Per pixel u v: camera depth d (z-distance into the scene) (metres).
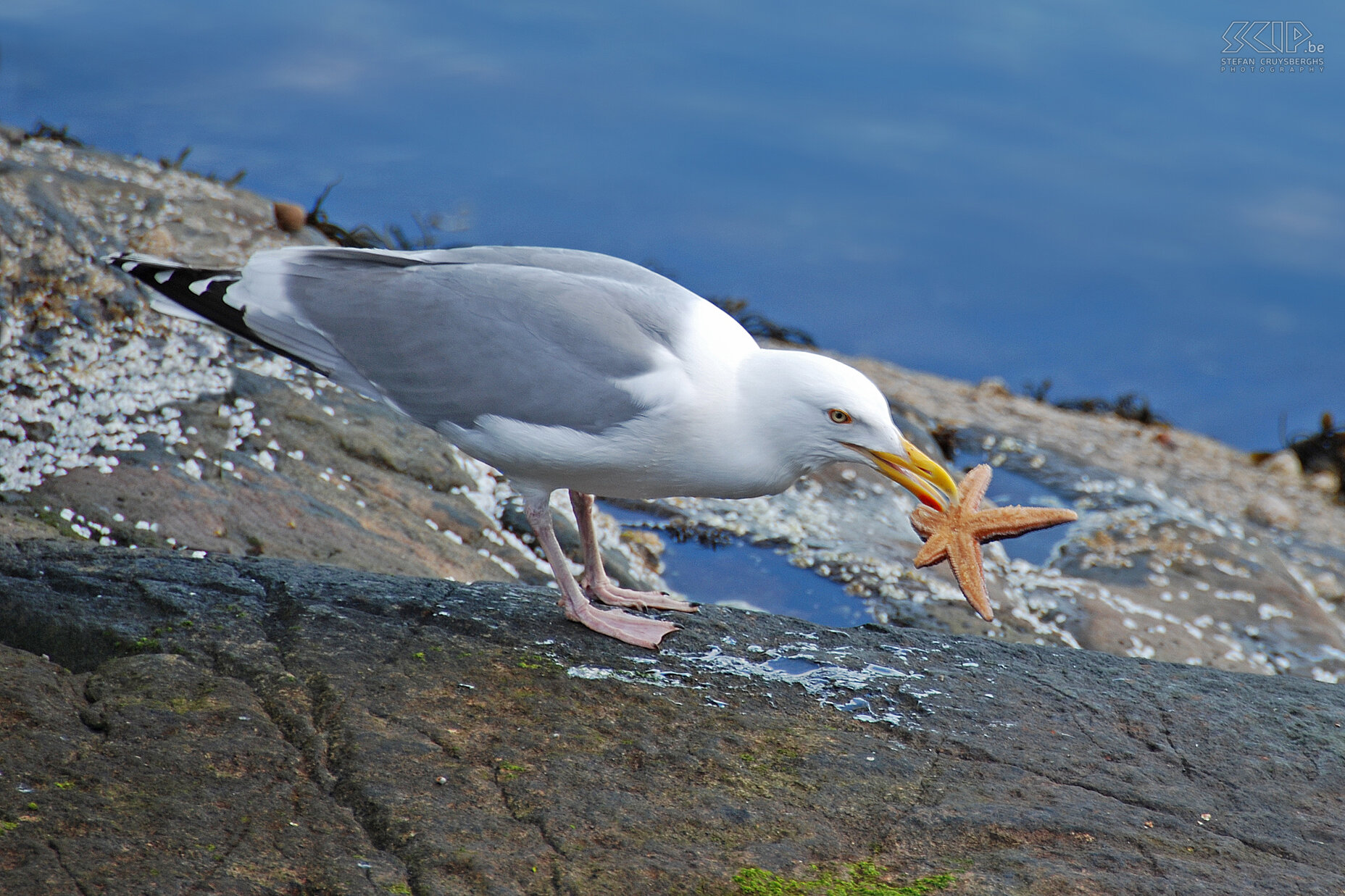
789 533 16.23
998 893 5.91
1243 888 6.08
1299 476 23.45
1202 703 8.31
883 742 7.45
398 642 8.18
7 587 8.53
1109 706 8.19
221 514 12.22
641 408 8.10
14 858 5.59
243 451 13.56
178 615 8.31
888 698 8.05
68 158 19.11
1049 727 7.82
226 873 5.67
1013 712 8.00
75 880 5.49
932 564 8.28
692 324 8.35
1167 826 6.72
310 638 8.05
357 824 6.19
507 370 8.31
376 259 8.97
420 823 6.16
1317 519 21.42
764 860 6.12
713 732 7.36
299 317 8.87
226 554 10.04
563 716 7.42
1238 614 16.52
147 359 14.56
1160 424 25.45
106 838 5.81
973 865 6.18
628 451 8.27
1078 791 7.02
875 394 8.24
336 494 13.45
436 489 14.50
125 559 9.14
